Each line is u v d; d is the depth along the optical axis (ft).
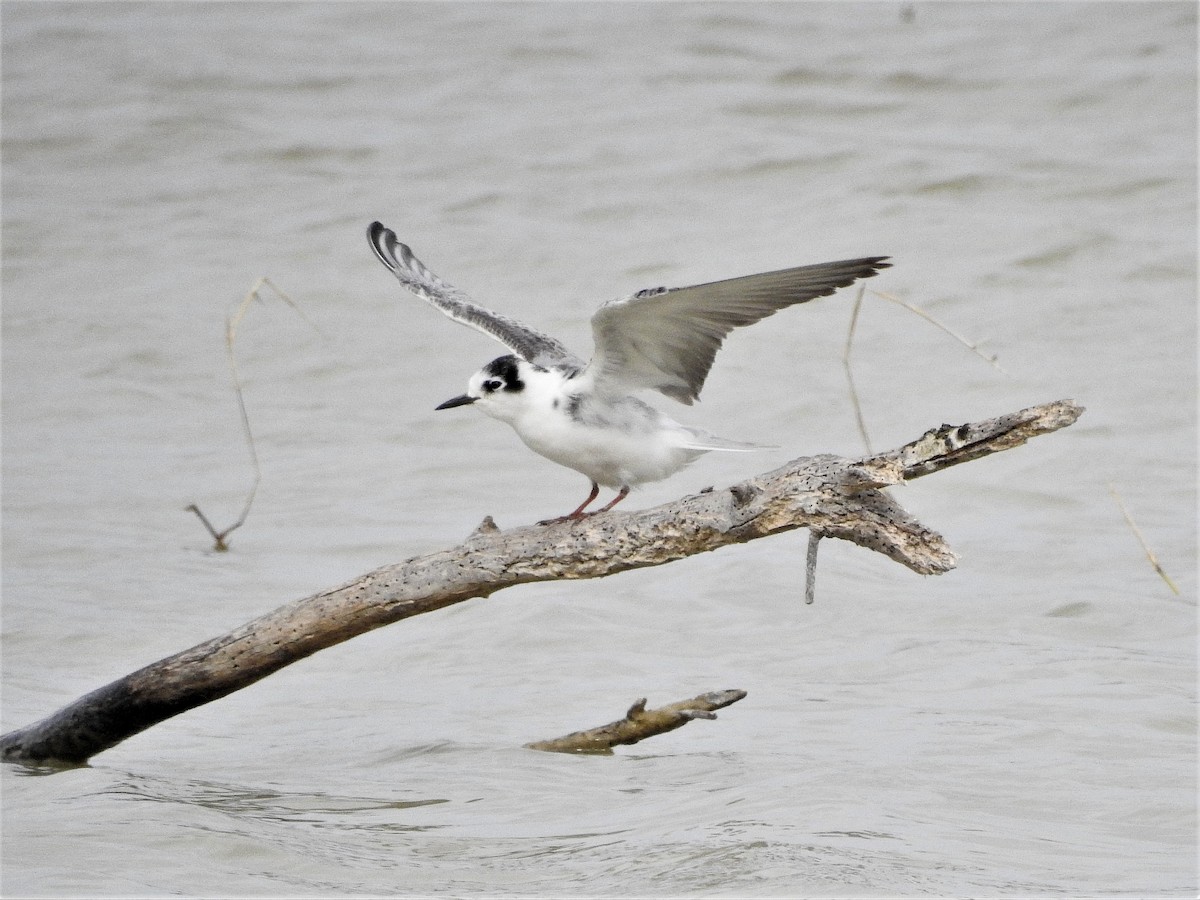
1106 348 61.26
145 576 46.34
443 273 70.90
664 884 26.21
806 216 73.82
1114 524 47.98
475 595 30.17
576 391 30.81
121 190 81.82
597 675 38.37
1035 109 83.30
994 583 43.96
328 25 101.35
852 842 27.73
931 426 56.24
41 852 28.27
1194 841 27.91
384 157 83.66
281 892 26.48
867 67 89.45
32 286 72.18
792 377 61.00
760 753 32.81
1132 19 92.73
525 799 30.91
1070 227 70.44
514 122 86.48
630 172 79.71
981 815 29.22
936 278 67.41
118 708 32.55
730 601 43.24
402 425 59.31
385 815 30.27
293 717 36.86
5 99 91.15
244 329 67.77
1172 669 37.22
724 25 96.99
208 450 57.57
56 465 56.03
